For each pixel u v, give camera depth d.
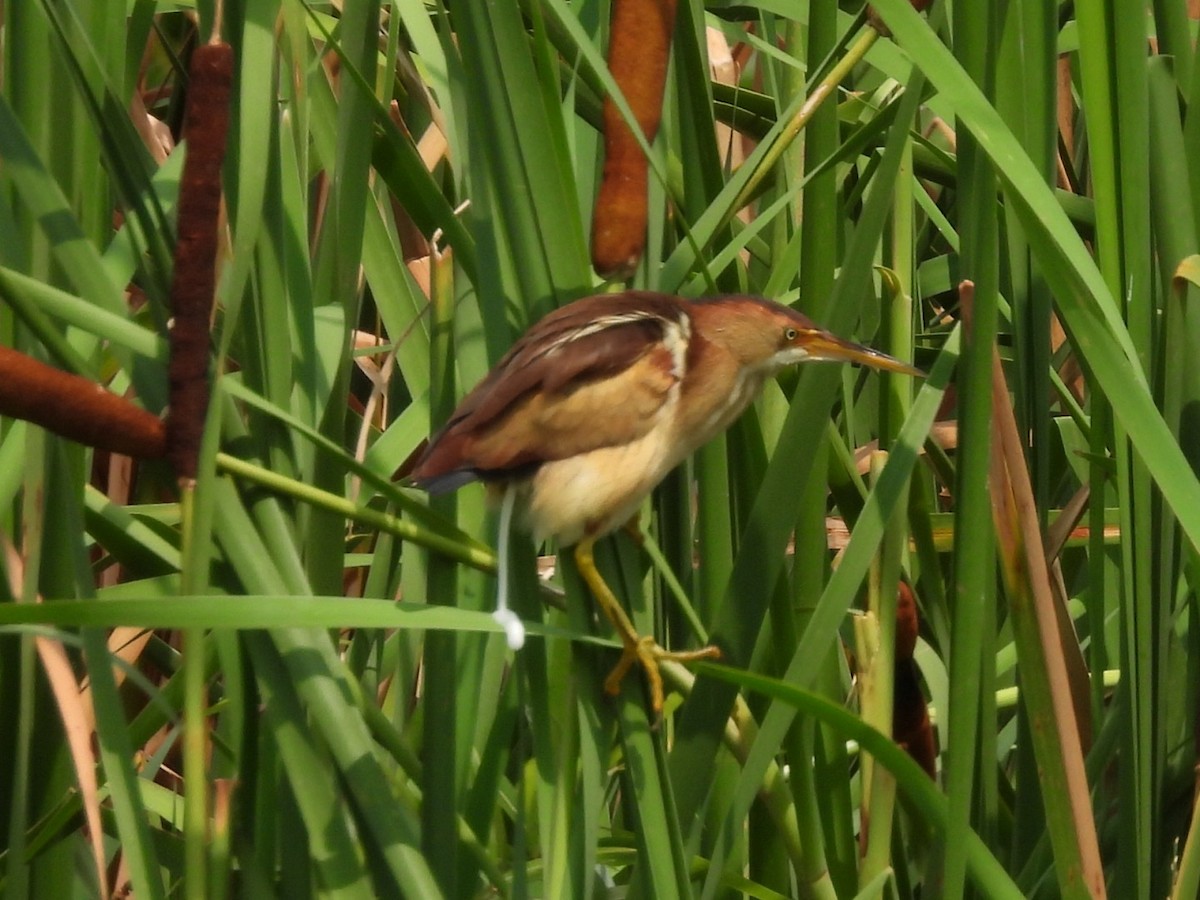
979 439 6.66
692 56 6.72
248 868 6.67
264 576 6.64
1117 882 6.73
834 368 6.67
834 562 6.97
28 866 6.71
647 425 6.70
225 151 6.66
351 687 6.66
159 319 6.66
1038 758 6.69
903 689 6.77
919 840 6.82
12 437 6.70
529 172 6.68
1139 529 6.71
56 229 6.65
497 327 6.69
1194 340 6.73
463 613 6.61
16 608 6.58
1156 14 6.79
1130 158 6.71
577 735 6.69
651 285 6.73
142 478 6.89
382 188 6.93
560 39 6.77
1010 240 6.78
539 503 6.69
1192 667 6.79
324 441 6.64
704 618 6.74
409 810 6.72
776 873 6.78
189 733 6.62
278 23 6.77
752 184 6.71
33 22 6.68
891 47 6.88
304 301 6.72
